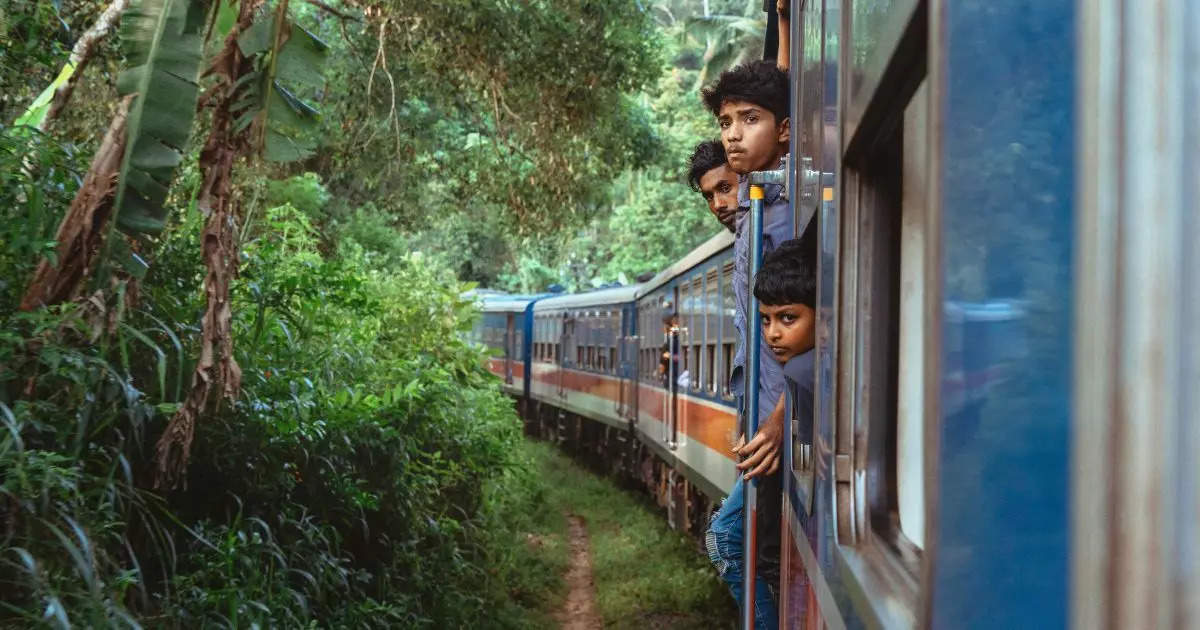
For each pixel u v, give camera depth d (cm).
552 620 906
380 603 592
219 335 408
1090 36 71
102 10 665
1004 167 79
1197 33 65
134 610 380
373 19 1095
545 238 1476
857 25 177
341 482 529
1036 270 76
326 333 581
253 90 423
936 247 84
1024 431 75
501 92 1145
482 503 917
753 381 318
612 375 1742
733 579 383
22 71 465
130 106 406
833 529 174
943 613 85
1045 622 73
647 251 2942
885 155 171
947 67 85
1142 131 66
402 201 1583
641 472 1580
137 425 360
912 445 147
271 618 409
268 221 698
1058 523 73
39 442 357
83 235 391
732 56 2586
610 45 1130
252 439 464
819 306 224
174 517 402
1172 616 63
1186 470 64
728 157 377
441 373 753
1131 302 66
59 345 364
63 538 299
